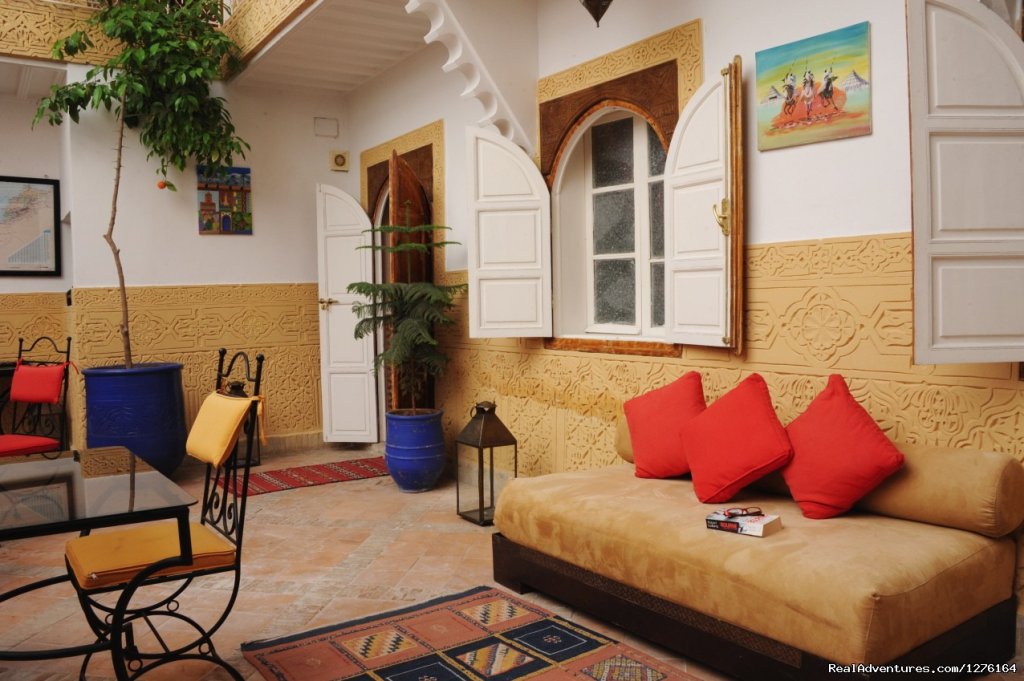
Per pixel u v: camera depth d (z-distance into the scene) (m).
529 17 5.48
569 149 5.36
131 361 6.89
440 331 6.75
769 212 4.01
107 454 3.69
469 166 5.43
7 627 3.68
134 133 7.11
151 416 6.38
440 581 4.18
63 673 3.21
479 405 5.28
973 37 2.94
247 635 3.54
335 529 5.14
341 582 4.18
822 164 3.76
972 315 2.96
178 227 7.33
